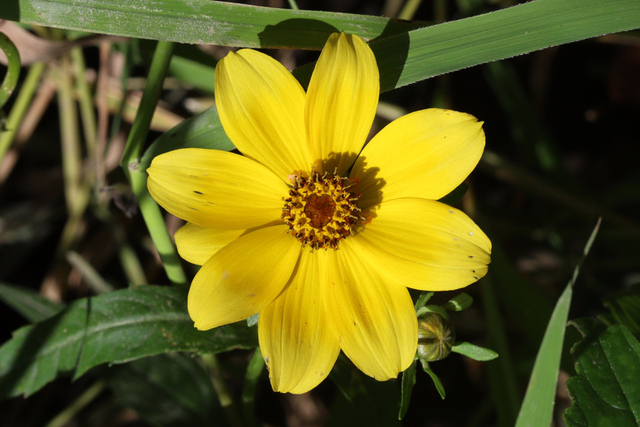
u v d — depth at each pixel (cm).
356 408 23
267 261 21
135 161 23
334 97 21
